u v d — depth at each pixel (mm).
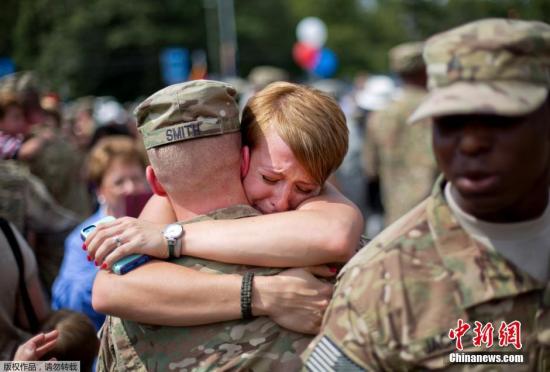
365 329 1894
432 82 1836
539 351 1842
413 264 1892
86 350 3174
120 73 59500
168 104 2346
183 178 2363
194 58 62625
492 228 1860
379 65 84000
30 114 5715
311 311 2277
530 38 1757
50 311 3496
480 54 1768
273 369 2254
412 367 1862
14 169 4488
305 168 2379
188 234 2344
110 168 4488
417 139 7414
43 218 4605
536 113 1778
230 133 2385
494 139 1767
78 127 11273
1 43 47125
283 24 74250
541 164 1808
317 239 2275
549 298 1844
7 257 3244
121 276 2303
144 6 59312
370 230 10086
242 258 2291
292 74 75312
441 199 1940
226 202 2412
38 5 51938
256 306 2254
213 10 64750
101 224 2402
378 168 8055
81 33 56406
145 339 2352
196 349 2281
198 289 2250
